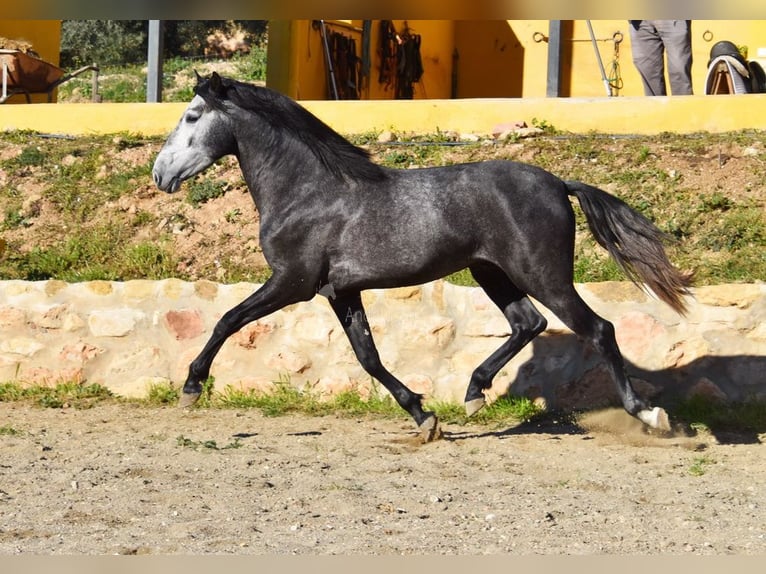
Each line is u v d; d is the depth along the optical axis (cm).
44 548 655
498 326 1156
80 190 1594
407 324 1186
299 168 980
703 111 1542
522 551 654
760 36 2219
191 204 1537
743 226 1334
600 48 2389
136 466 894
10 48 2042
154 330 1245
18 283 1272
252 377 1213
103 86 3675
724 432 1052
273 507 764
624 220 972
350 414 1151
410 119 1633
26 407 1188
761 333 1123
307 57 2262
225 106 995
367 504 772
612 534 695
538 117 1598
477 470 895
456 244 953
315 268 974
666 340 1139
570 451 973
